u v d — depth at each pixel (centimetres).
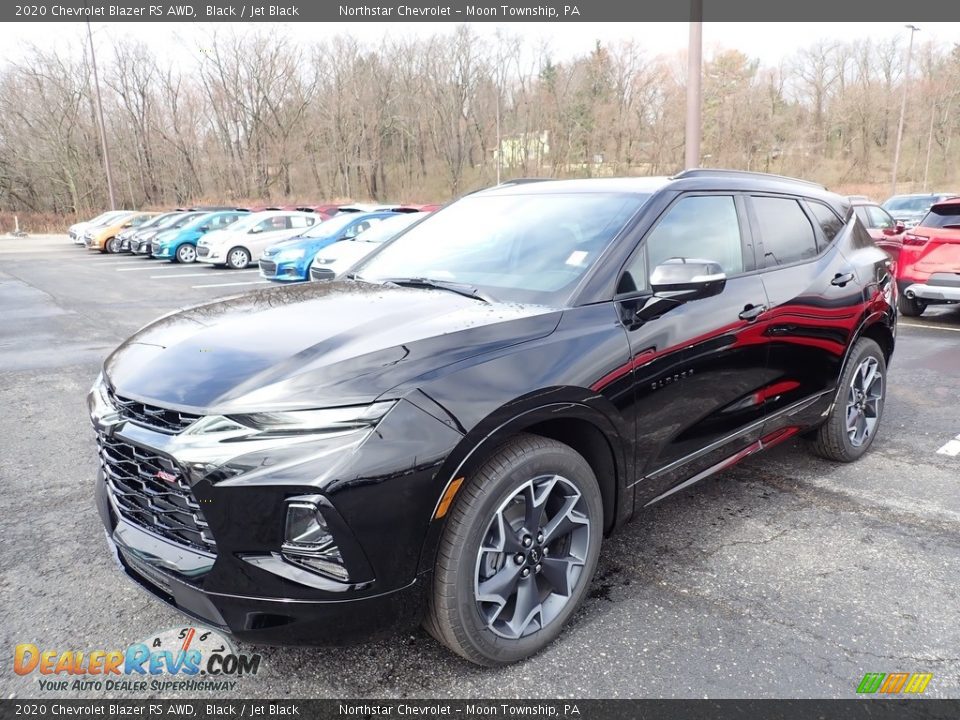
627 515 279
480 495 217
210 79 5734
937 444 454
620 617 266
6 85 5012
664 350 274
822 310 366
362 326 240
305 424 197
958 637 253
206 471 196
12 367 705
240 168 6006
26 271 1803
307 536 197
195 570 208
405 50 6481
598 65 6359
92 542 332
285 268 1390
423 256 337
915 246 848
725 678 232
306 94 6150
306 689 231
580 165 6456
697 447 306
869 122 6381
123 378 233
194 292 1338
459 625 220
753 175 370
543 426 245
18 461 440
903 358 688
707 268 258
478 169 6725
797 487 388
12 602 282
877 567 302
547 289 272
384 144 6775
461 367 218
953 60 6119
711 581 291
